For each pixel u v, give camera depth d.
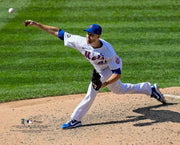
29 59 37.22
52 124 22.45
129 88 23.23
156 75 33.22
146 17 48.00
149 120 22.08
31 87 31.12
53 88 30.75
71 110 24.97
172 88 28.75
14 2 53.19
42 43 41.28
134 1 53.25
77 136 20.06
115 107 24.75
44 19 47.25
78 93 29.64
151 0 53.66
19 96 29.22
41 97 28.97
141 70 34.47
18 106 27.00
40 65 35.84
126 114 23.41
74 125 21.56
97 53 20.14
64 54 38.47
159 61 36.47
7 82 32.34
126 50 39.09
